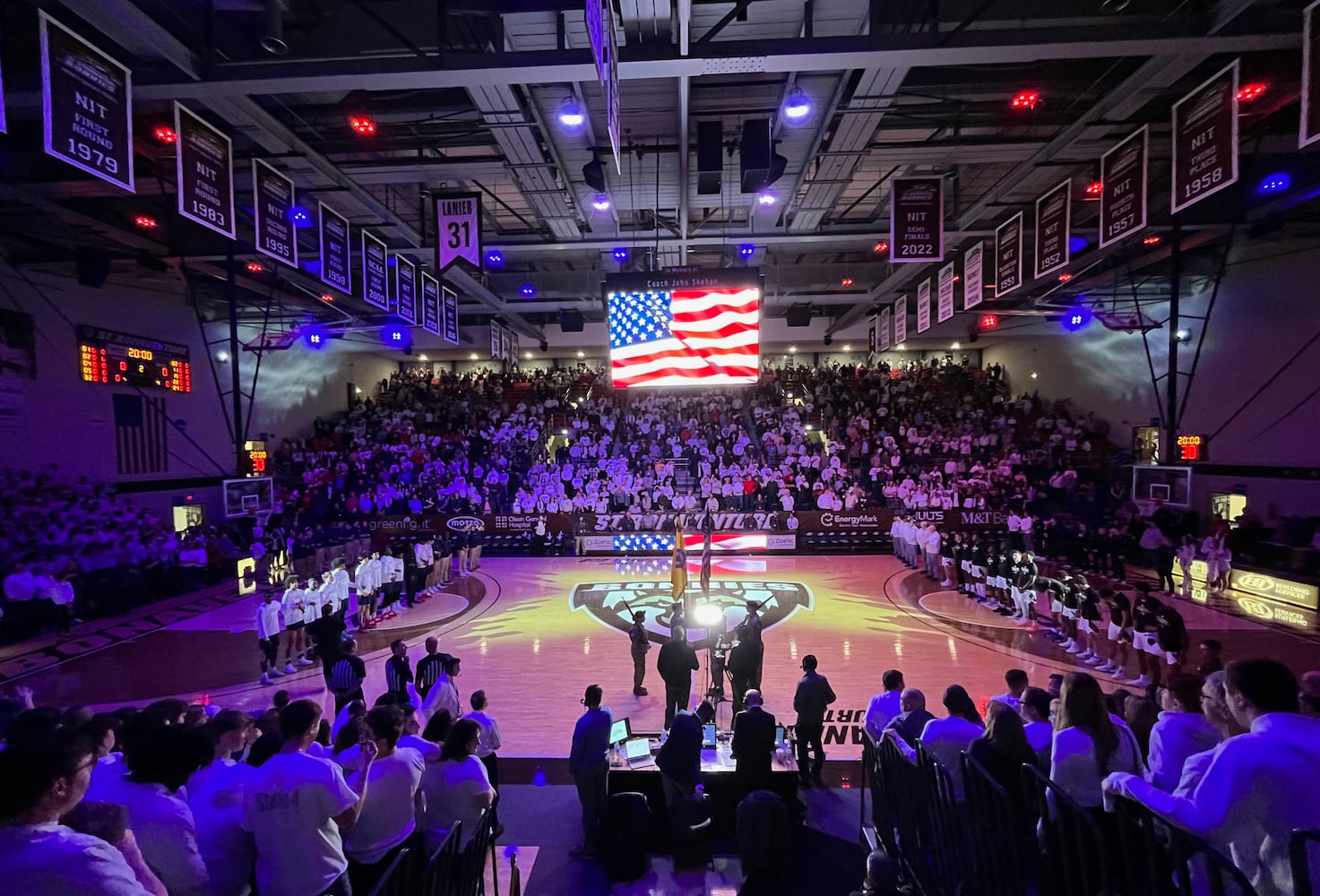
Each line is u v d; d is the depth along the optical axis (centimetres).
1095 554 2056
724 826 732
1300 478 1902
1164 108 1350
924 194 1476
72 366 1950
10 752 243
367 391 3822
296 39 1206
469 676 1259
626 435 3234
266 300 2320
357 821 476
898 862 526
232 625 1639
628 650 1412
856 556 2412
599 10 589
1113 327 2230
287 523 2403
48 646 1470
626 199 1884
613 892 628
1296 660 1284
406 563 1794
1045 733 536
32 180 1311
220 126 1333
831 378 3788
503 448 3078
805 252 2727
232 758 460
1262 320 2027
